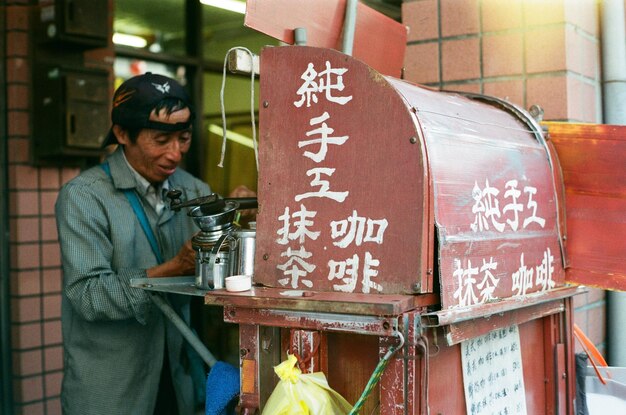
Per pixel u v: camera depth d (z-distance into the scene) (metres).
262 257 1.87
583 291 2.31
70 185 2.64
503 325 1.94
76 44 4.26
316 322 1.68
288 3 1.97
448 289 1.69
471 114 2.02
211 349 5.22
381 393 1.66
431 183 1.66
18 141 4.22
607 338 3.16
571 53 2.84
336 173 1.76
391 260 1.67
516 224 2.03
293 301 1.68
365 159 1.72
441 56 3.06
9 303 4.23
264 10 1.89
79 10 4.18
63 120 4.12
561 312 2.31
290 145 1.83
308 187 1.80
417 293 1.64
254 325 1.83
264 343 1.82
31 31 4.25
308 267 1.79
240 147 5.64
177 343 2.74
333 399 1.70
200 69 5.43
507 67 2.92
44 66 4.22
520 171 2.08
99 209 2.62
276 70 1.86
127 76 5.00
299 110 1.82
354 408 1.60
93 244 2.55
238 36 5.64
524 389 2.17
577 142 2.29
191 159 5.46
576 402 2.37
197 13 5.37
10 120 4.21
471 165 1.83
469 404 1.87
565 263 2.32
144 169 2.69
